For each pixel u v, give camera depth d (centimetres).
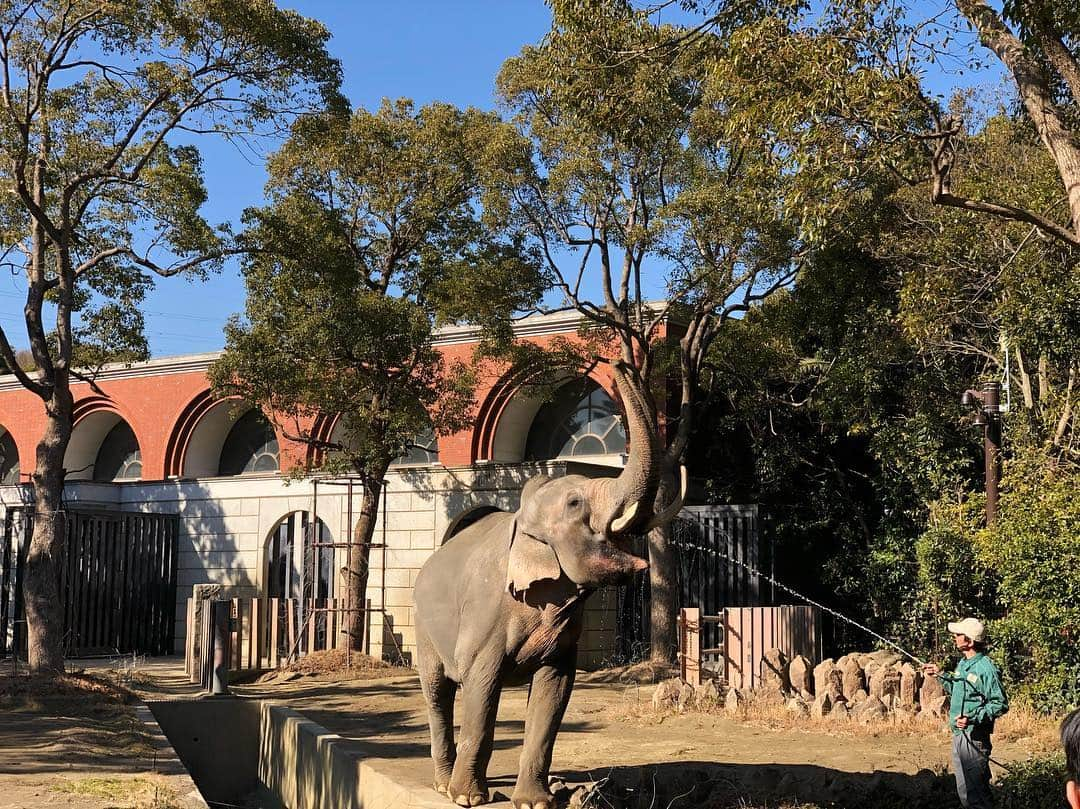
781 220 1923
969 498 2006
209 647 2041
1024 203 1772
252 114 2102
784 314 2325
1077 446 1809
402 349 2339
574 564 767
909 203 2095
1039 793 848
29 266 2066
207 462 3222
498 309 2219
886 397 2294
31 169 2075
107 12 1900
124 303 2256
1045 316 1802
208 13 1952
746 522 2450
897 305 2212
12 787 1021
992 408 1741
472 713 836
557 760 1255
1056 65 1291
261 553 3011
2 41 1952
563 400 2752
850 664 1645
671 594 2247
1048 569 1533
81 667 2414
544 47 1662
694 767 1030
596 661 2452
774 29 1347
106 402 3316
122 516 2977
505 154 2078
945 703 1510
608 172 2094
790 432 2508
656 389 2453
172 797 1012
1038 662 1583
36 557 1941
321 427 2936
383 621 2789
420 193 2512
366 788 1026
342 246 2448
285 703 1977
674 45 1596
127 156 2123
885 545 2252
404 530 2805
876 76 1288
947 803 933
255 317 2336
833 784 955
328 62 2103
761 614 1798
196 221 2031
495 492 2680
